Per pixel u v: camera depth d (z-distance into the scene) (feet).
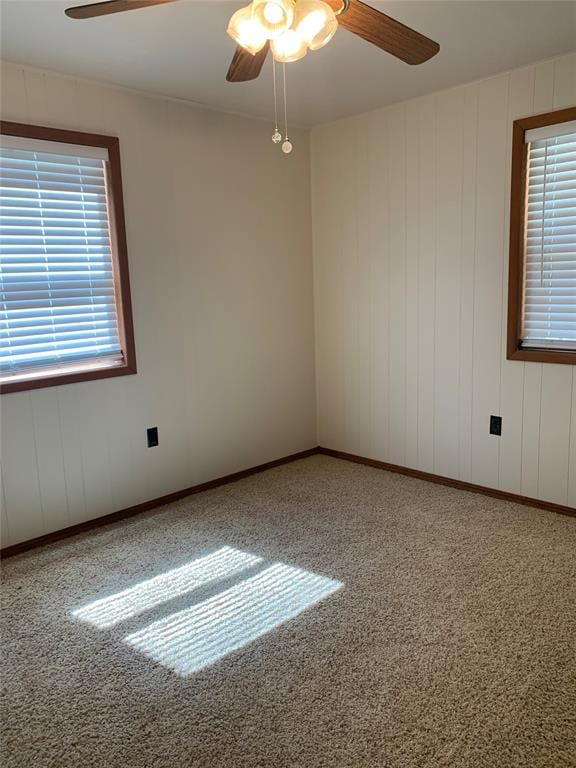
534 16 7.52
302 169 12.96
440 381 11.48
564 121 9.10
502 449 10.75
